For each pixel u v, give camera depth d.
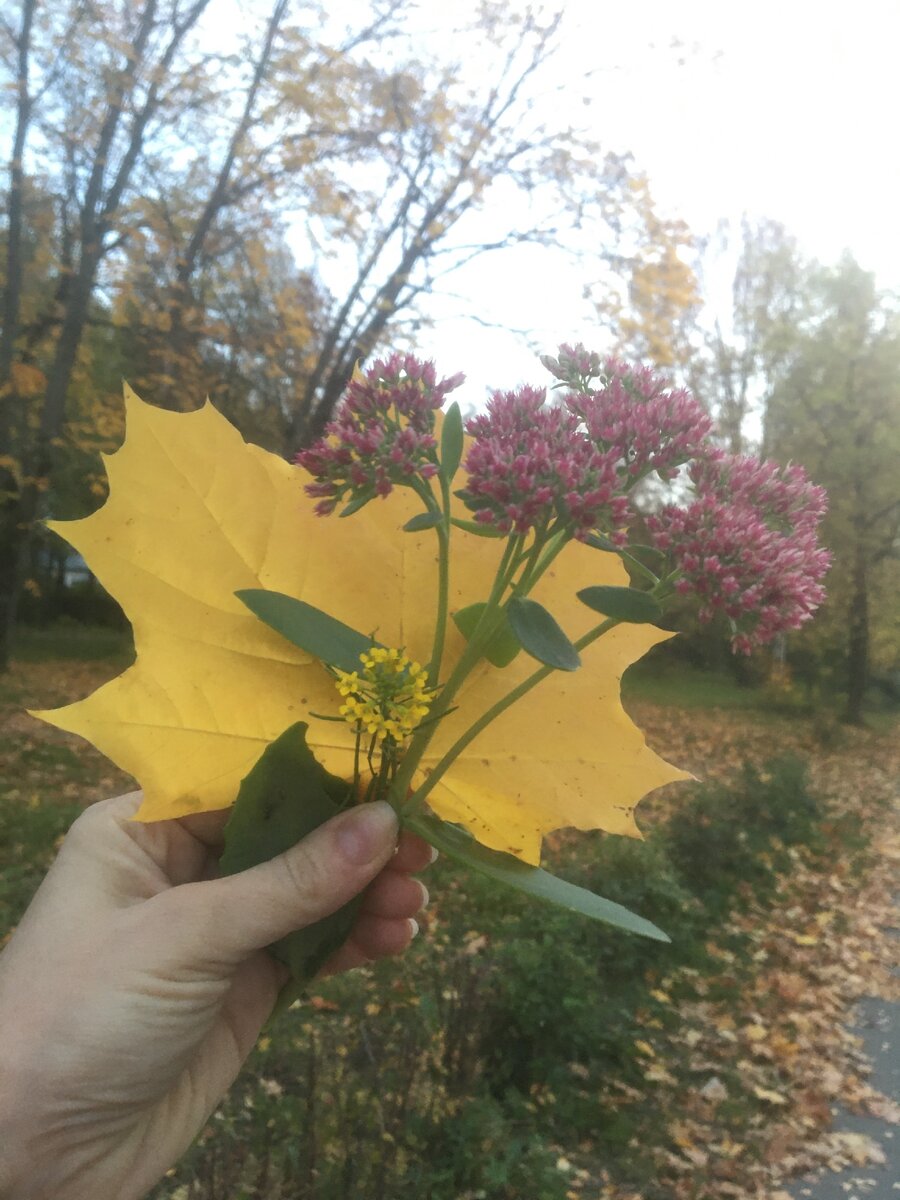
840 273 16.75
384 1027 3.55
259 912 1.20
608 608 0.98
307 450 1.04
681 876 6.50
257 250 10.16
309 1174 2.74
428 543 1.18
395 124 9.07
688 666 20.39
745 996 5.34
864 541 16.27
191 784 1.12
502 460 0.97
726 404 18.11
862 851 8.79
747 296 18.20
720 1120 4.18
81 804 7.23
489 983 4.05
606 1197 3.54
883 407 16.11
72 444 12.23
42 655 15.10
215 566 1.10
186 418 1.09
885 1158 3.99
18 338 11.03
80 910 1.42
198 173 10.08
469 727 1.17
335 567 1.14
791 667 18.88
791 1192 3.74
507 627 1.09
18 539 12.05
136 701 1.06
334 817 1.18
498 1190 3.12
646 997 4.86
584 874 5.70
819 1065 4.71
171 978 1.33
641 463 1.05
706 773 11.59
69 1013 1.33
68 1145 1.36
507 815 1.22
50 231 10.90
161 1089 1.43
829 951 6.23
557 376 1.17
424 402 1.07
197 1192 2.60
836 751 14.45
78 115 9.52
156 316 10.12
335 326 10.17
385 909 1.67
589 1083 4.15
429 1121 3.22
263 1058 3.49
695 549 1.00
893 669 21.12
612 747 1.16
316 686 1.12
